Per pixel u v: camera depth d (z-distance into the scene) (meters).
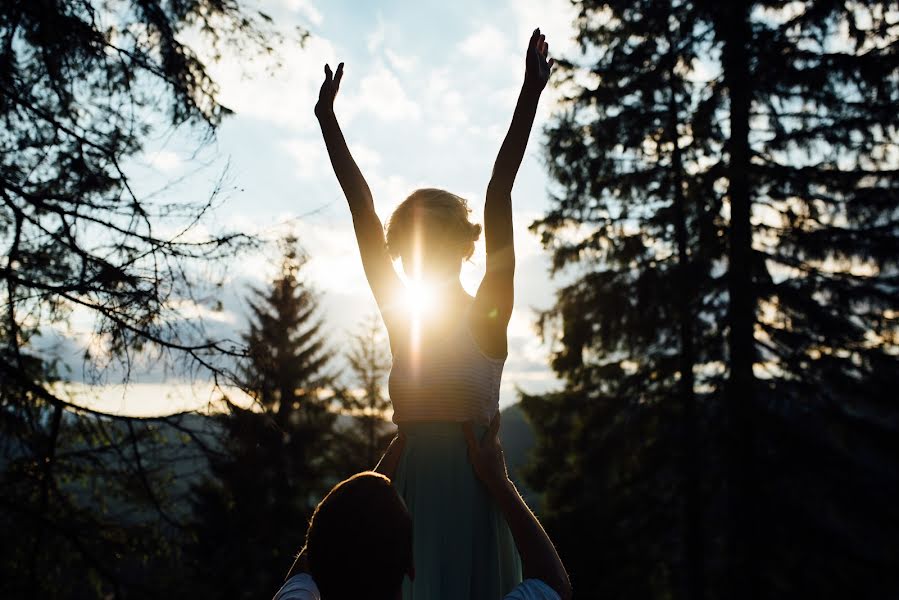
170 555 7.13
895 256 10.05
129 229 5.39
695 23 11.66
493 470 1.40
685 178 11.84
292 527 17.27
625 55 12.93
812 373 10.78
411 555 1.18
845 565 10.83
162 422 5.92
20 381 5.84
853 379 10.46
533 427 14.34
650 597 14.94
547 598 1.23
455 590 1.38
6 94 5.58
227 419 5.82
